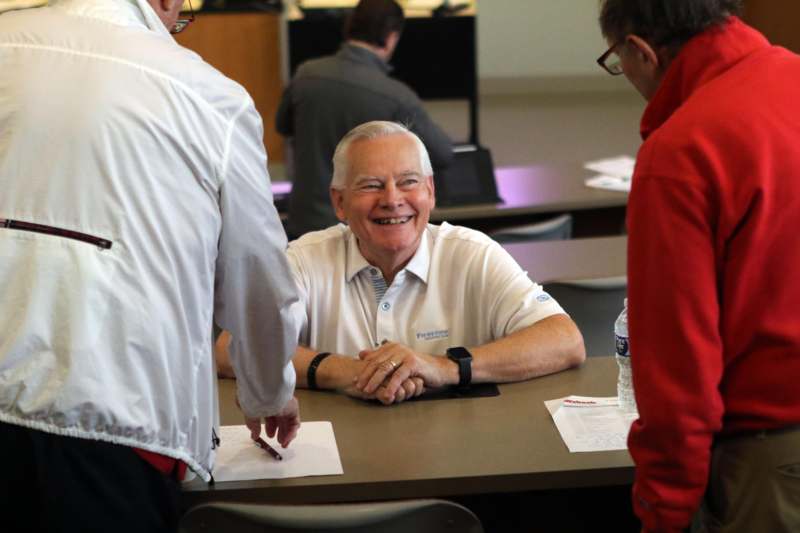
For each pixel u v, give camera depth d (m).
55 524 1.87
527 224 5.48
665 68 2.05
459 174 5.24
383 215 2.75
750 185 1.82
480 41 12.05
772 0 8.40
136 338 1.89
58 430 1.85
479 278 2.89
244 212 2.02
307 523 1.81
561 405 2.57
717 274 1.87
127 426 1.89
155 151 1.91
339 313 2.88
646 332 1.88
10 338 1.86
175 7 2.14
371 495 2.22
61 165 1.88
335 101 4.91
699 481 1.90
